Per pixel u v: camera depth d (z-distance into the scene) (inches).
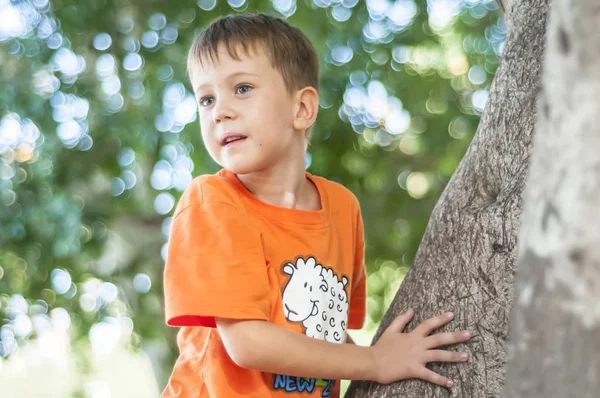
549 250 44.3
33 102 276.5
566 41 43.1
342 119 283.3
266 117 89.9
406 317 82.6
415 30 292.4
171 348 290.7
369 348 82.0
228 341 82.0
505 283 75.9
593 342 42.4
